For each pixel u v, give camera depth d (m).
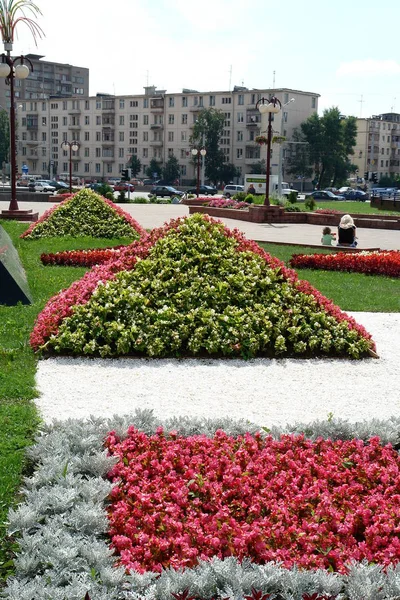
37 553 3.63
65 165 100.81
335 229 28.00
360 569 3.48
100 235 19.28
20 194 43.78
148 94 92.12
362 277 14.61
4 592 3.32
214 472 4.64
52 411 6.15
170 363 7.76
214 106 86.94
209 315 8.20
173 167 88.38
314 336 8.23
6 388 6.59
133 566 3.60
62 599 3.25
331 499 4.37
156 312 8.25
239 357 8.02
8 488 4.50
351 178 104.56
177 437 5.29
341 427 5.52
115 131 95.25
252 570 3.53
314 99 85.88
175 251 9.01
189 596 3.35
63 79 117.62
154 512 4.15
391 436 5.40
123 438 5.21
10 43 23.36
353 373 7.65
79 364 7.62
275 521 4.07
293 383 7.23
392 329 9.79
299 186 86.62
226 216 33.44
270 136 30.20
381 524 4.00
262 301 8.57
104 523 3.98
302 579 3.41
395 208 44.50
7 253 11.18
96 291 8.44
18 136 103.44
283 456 4.89
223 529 3.91
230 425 5.53
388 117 113.62
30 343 8.04
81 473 4.66
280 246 19.69
